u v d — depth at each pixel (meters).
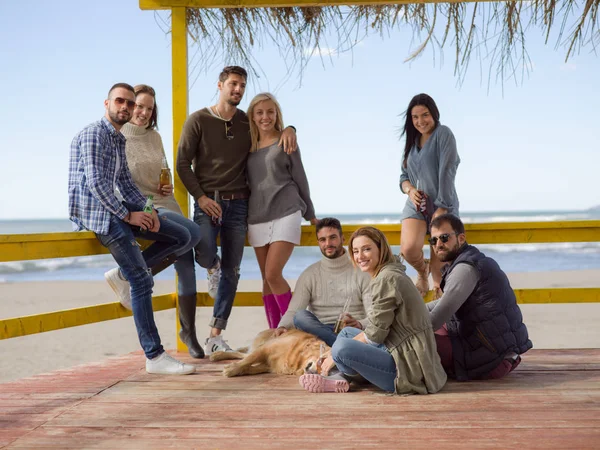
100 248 4.01
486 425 2.64
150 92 4.06
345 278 3.98
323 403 3.04
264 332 4.08
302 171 4.18
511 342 3.39
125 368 3.96
